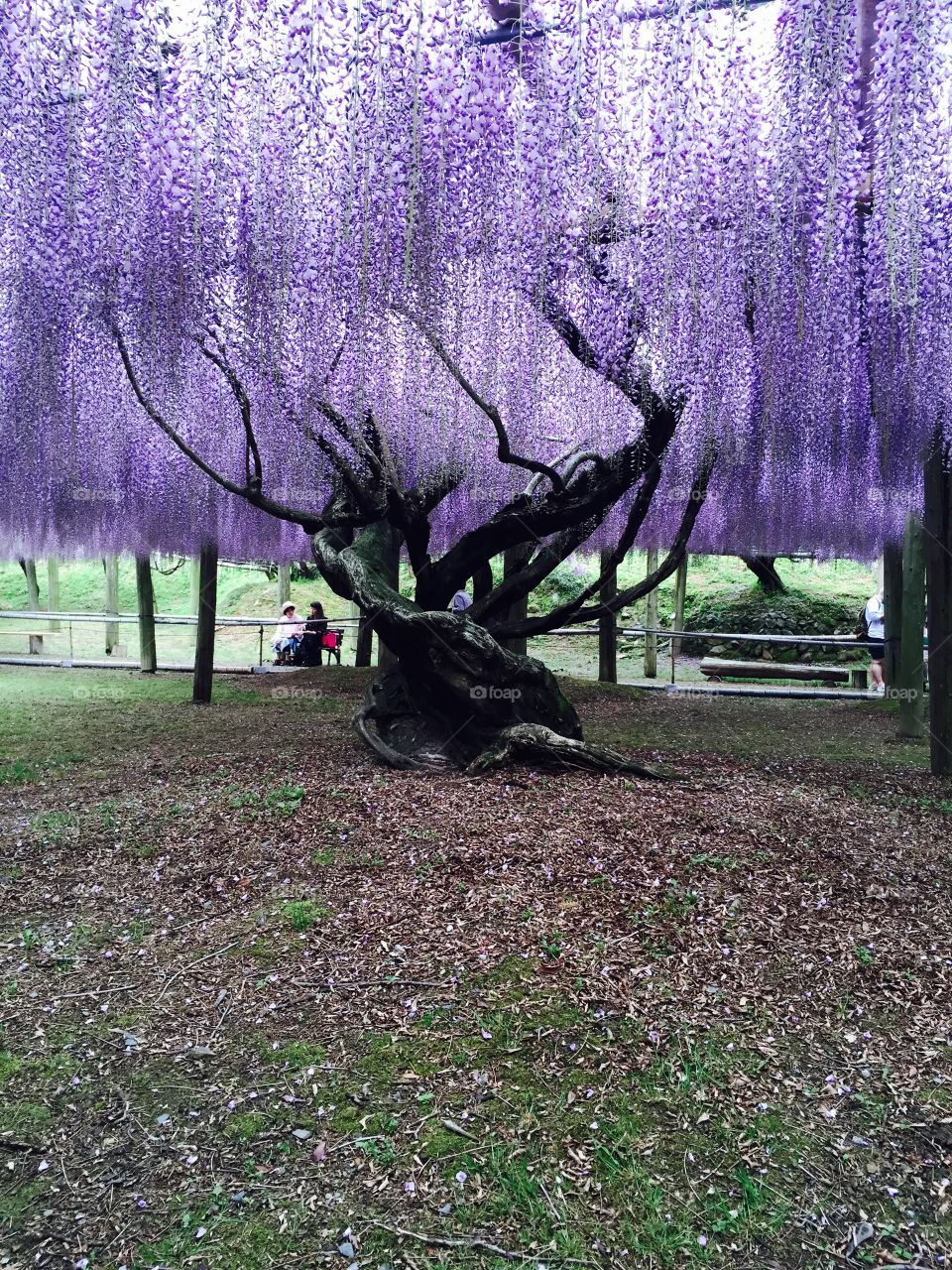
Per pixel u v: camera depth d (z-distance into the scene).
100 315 4.04
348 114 3.25
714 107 3.46
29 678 9.62
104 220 3.62
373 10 3.12
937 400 4.38
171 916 2.81
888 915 2.82
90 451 6.00
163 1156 1.73
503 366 4.13
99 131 3.49
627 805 3.71
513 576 5.06
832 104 3.37
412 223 3.30
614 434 4.93
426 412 4.64
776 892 2.90
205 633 7.73
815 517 7.07
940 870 3.26
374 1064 2.01
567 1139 1.78
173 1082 1.96
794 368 4.24
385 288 3.54
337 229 3.55
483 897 2.79
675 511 7.68
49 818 3.86
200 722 6.64
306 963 2.45
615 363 4.08
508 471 5.70
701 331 4.01
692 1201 1.63
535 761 4.36
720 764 5.17
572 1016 2.18
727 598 14.54
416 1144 1.76
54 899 2.97
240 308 3.83
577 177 3.38
